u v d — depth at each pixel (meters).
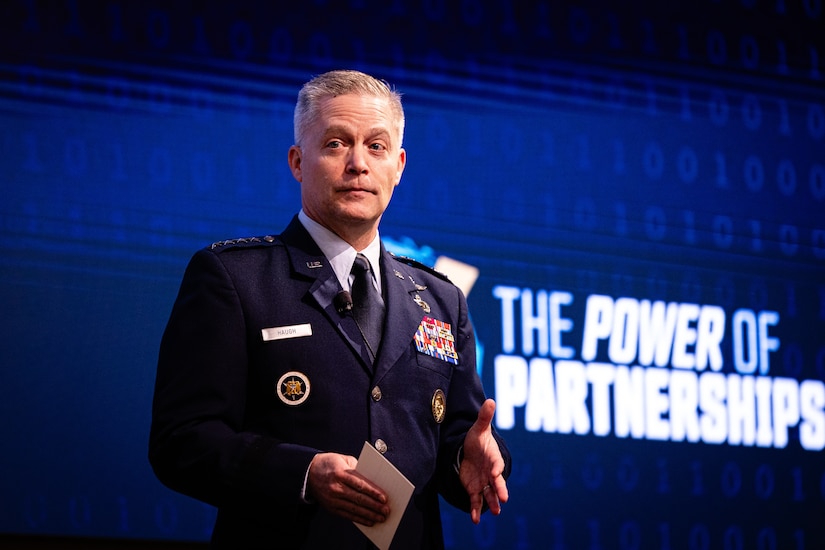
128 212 6.48
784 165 8.11
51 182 6.37
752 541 7.42
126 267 6.43
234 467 3.09
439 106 7.27
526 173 7.38
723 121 8.01
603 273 7.42
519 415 7.03
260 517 3.28
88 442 6.18
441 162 7.18
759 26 8.27
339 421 3.31
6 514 5.97
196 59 6.79
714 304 7.69
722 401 7.54
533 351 7.13
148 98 6.65
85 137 6.48
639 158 7.71
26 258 6.25
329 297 3.47
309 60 7.05
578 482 7.07
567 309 7.28
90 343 6.28
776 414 7.67
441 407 3.55
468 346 3.83
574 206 7.45
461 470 3.44
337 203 3.54
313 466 3.05
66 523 6.06
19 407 6.09
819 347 7.90
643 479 7.23
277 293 3.44
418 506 3.38
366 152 3.57
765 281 7.86
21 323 6.17
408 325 3.57
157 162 6.60
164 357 3.39
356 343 3.43
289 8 7.06
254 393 3.35
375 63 7.20
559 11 7.71
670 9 8.02
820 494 7.65
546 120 7.51
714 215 7.83
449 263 7.05
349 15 7.20
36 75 6.45
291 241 3.63
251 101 6.87
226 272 3.45
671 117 7.86
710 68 8.06
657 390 7.39
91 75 6.56
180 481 3.17
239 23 6.93
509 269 7.19
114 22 6.66
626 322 7.41
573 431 7.13
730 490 7.43
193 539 6.28
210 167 6.70
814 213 8.12
